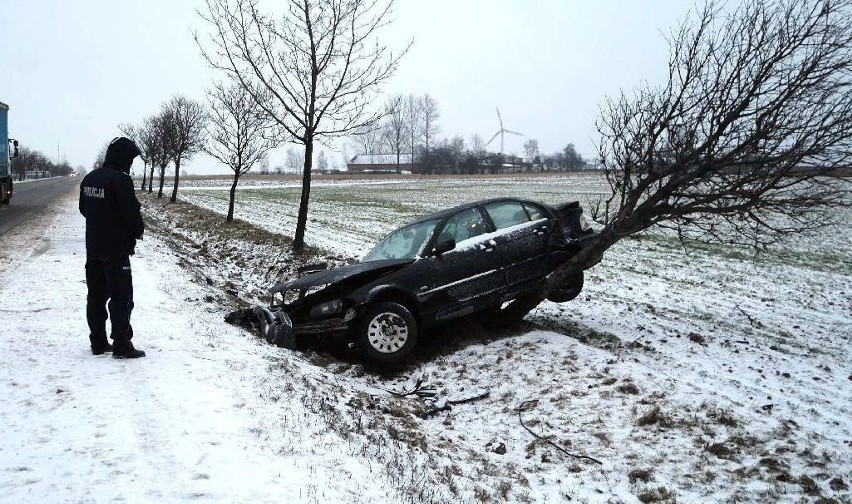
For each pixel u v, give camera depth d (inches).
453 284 305.9
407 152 5674.2
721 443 203.8
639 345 328.2
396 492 155.1
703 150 298.0
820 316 430.9
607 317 397.4
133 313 301.9
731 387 266.8
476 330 327.0
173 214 1195.3
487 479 185.9
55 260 482.0
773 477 183.9
